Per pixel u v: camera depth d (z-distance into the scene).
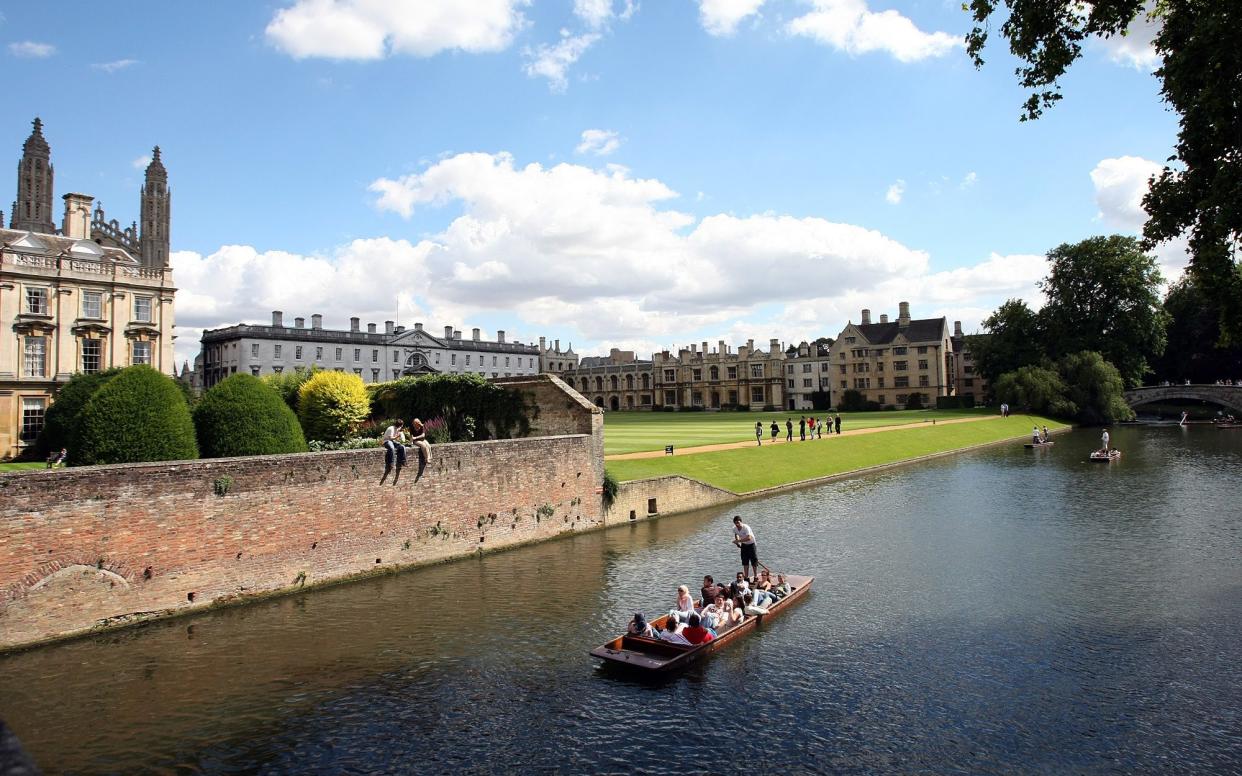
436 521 21.61
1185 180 15.07
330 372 31.34
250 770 10.21
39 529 14.20
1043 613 16.77
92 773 10.02
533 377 28.75
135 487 15.49
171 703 12.12
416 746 10.93
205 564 16.59
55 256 45.16
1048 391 75.00
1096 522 26.66
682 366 127.81
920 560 21.55
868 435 52.94
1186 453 48.22
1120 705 12.28
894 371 111.25
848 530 25.97
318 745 10.89
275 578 17.88
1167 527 25.55
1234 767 10.41
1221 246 14.13
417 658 14.13
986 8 14.88
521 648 14.66
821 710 12.13
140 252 78.88
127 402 18.25
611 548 23.75
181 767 10.23
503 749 10.89
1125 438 61.56
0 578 13.73
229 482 17.00
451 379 30.41
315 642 14.89
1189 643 14.91
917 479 39.50
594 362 153.62
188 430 18.98
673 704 12.33
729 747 11.00
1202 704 12.29
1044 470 41.75
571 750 10.89
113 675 13.12
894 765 10.52
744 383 121.50
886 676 13.42
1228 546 22.72
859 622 16.22
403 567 20.69
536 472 24.80
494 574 20.31
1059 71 14.80
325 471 18.89
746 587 16.75
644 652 13.85
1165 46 15.04
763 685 13.05
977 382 122.12
